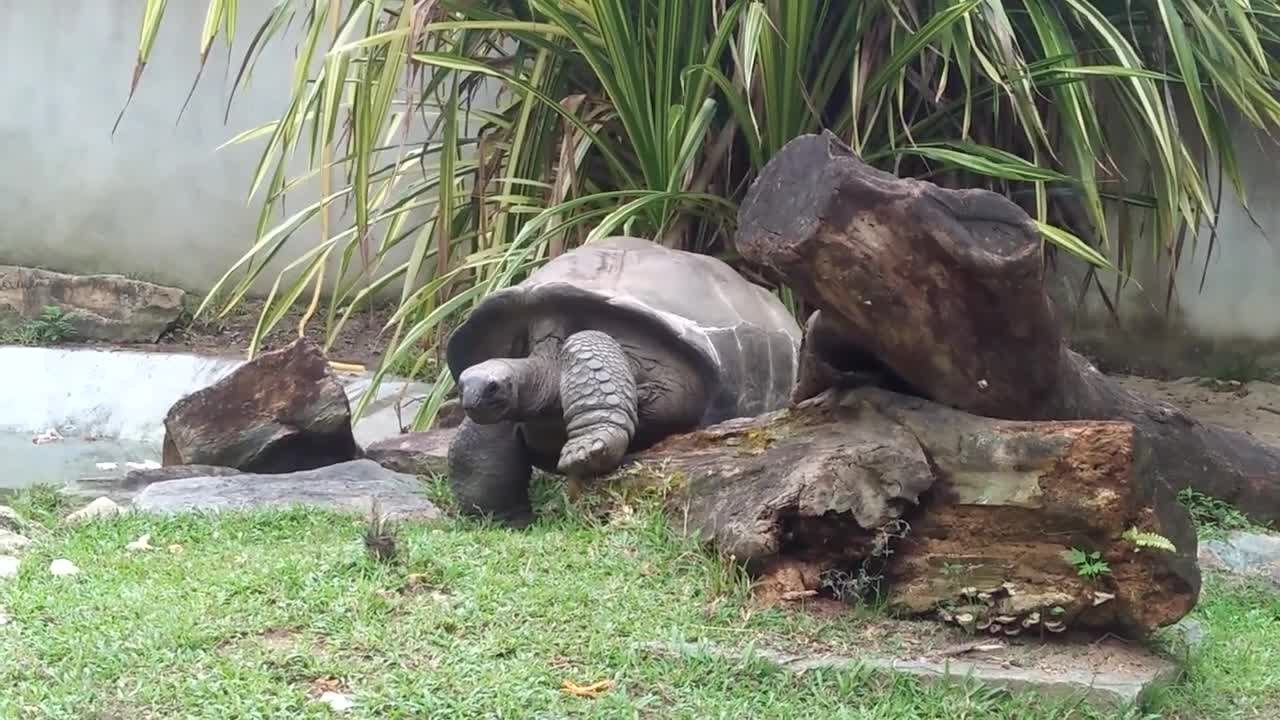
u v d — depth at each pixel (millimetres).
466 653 3004
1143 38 6750
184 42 10477
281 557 3713
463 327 4863
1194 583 3309
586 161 6637
